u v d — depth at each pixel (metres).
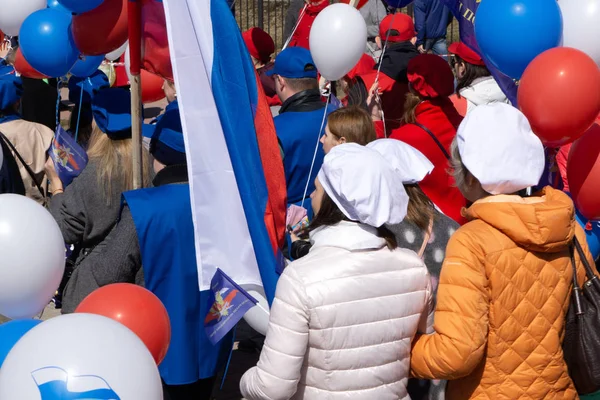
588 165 3.22
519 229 2.54
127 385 1.92
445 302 2.55
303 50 4.82
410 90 4.24
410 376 2.74
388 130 5.48
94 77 5.02
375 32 8.73
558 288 2.63
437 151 4.04
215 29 3.23
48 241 2.73
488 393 2.62
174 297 3.42
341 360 2.51
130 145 3.61
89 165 3.62
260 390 2.51
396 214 2.56
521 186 2.62
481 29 3.38
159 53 3.50
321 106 4.76
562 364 2.66
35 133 5.20
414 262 2.66
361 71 5.76
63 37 3.79
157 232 3.33
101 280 3.32
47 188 5.36
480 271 2.55
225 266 3.30
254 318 3.35
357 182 2.51
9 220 2.68
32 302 2.75
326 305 2.47
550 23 3.23
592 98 2.98
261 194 3.21
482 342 2.51
